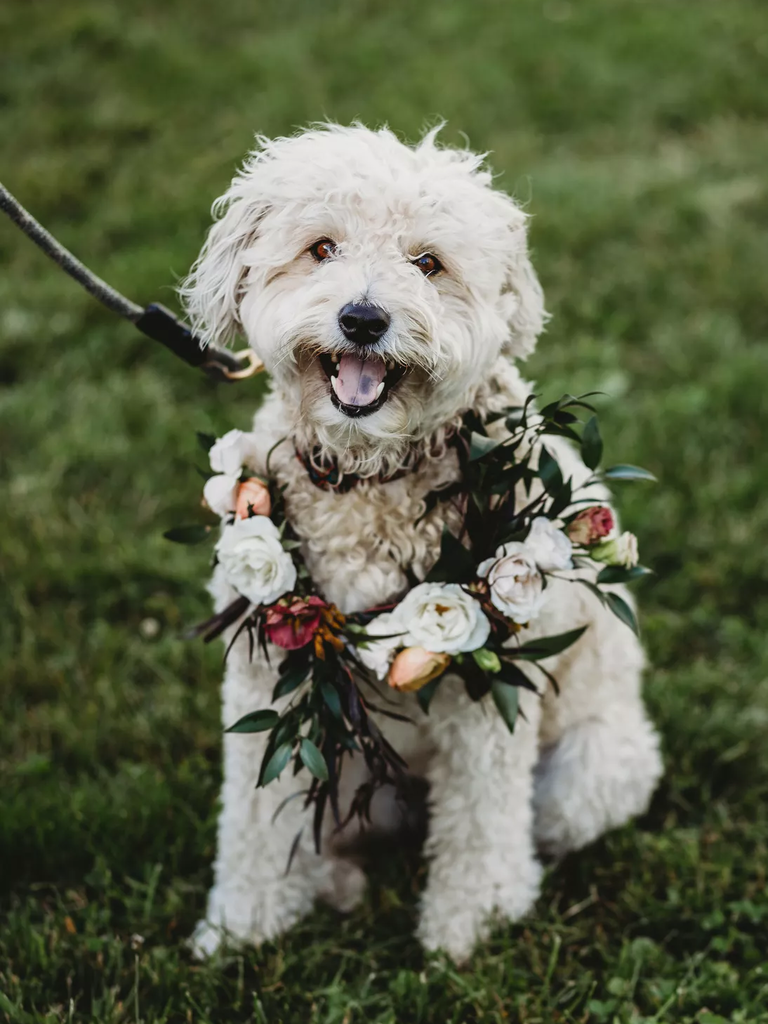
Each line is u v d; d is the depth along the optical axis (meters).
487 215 2.32
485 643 2.35
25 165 6.75
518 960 2.70
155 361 5.13
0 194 2.31
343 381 2.22
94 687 3.47
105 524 4.12
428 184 2.21
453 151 2.45
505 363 2.56
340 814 2.93
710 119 7.82
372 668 2.32
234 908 2.82
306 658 2.38
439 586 2.30
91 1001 2.56
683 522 4.14
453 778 2.72
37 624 3.69
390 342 2.15
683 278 5.75
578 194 6.50
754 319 5.47
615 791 3.00
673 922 2.80
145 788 3.07
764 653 3.59
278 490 2.42
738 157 7.18
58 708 3.37
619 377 4.91
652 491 4.27
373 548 2.42
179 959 2.69
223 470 2.38
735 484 4.28
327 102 7.67
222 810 3.00
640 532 4.06
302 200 2.23
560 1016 2.52
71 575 3.87
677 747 3.30
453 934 2.79
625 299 5.61
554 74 8.32
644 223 6.23
